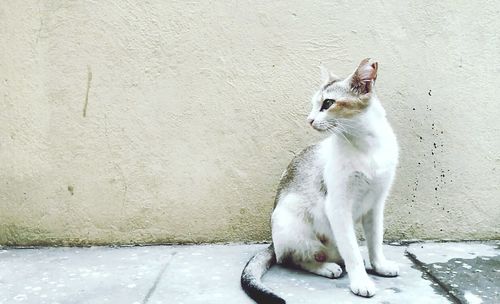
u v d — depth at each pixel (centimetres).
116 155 103
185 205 103
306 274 85
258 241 104
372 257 85
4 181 104
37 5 101
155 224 104
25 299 76
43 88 102
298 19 101
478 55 100
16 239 104
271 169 102
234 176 103
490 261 90
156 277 84
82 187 103
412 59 101
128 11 101
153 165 103
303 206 85
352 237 79
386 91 101
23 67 102
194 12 101
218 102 102
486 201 102
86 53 102
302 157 90
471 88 101
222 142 102
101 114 102
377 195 82
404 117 101
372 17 101
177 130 102
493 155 102
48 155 103
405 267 88
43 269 89
